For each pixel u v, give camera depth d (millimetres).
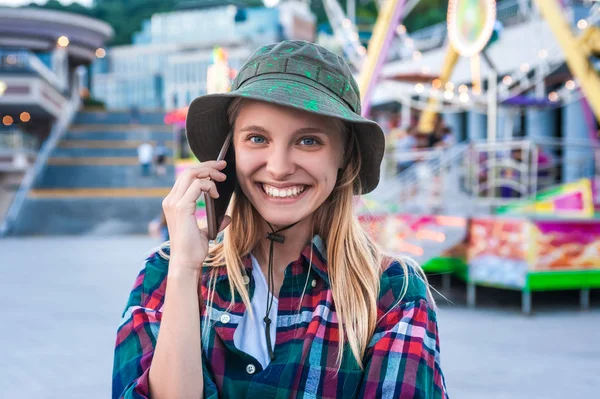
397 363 1302
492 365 4598
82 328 5918
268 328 1338
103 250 14266
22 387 4133
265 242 1444
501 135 16266
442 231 7250
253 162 1313
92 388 4121
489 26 8094
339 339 1313
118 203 21594
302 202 1327
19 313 6633
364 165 1438
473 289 7074
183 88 41781
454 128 20578
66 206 21188
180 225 1308
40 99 27891
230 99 1372
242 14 47500
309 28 46000
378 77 10336
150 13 67250
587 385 4141
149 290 1435
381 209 8312
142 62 50125
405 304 1377
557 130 16422
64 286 8625
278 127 1276
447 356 4844
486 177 8977
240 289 1361
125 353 1356
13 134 24453
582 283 6836
